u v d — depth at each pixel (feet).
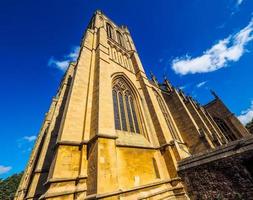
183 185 43.86
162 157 50.90
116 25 113.50
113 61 69.31
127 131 50.42
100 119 36.86
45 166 51.62
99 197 24.75
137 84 74.95
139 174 38.70
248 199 31.63
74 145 33.78
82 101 43.52
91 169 29.94
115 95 58.08
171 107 96.07
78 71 49.34
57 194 25.26
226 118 127.44
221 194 35.88
